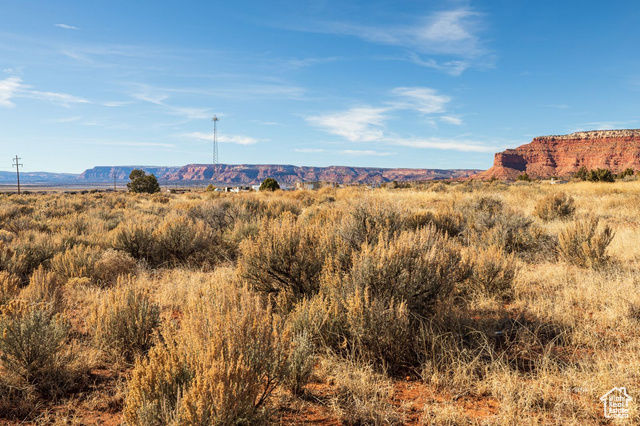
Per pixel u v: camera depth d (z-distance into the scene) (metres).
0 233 11.33
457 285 6.25
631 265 7.59
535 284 6.90
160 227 10.12
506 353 4.34
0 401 3.48
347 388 3.65
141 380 2.90
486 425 3.08
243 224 10.71
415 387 3.78
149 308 4.84
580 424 3.06
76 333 5.05
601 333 4.71
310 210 15.05
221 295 4.20
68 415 3.31
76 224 13.55
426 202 19.52
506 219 10.16
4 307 4.45
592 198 19.97
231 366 2.73
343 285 4.75
